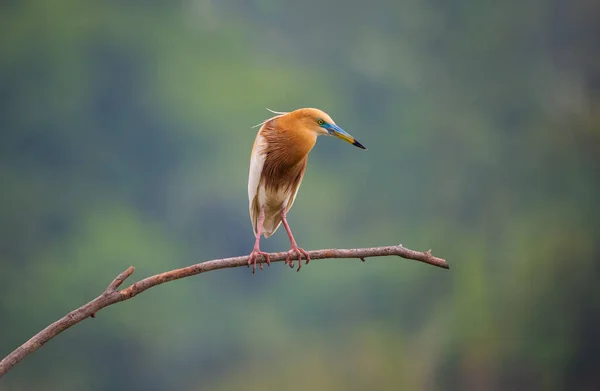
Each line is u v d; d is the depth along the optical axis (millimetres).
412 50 40125
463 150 34156
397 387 23016
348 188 33812
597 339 18859
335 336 26656
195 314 27156
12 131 32375
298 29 41500
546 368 18984
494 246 25984
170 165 33594
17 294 25875
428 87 38438
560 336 19156
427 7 40156
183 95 34688
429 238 29188
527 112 35656
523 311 20141
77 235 29688
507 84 36781
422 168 34219
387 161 34906
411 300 26234
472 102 37062
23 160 32312
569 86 34656
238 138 34344
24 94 32750
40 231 30078
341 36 40906
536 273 20641
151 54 35406
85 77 34031
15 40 32906
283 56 40750
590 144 28562
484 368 20375
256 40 41219
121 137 33844
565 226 22234
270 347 26656
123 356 24266
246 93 36188
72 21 34281
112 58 34781
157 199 33031
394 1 40531
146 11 37219
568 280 19953
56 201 31188
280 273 28656
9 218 29578
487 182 31422
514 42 37906
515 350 19719
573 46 34844
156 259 28516
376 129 36938
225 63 37562
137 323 24812
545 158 29266
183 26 38000
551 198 27016
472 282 23438
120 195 32812
